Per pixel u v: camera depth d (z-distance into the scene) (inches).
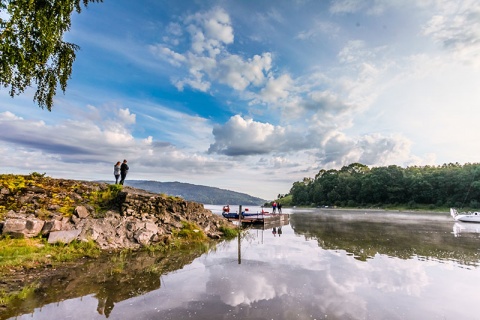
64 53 510.9
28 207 548.1
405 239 741.9
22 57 422.3
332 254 519.8
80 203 625.3
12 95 460.4
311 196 5807.1
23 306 246.8
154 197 714.2
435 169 4362.7
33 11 426.6
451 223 1359.5
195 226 743.7
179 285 318.3
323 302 268.8
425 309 254.1
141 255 483.2
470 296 289.6
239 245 626.8
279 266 418.9
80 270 370.6
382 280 345.7
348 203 4643.2
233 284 324.8
